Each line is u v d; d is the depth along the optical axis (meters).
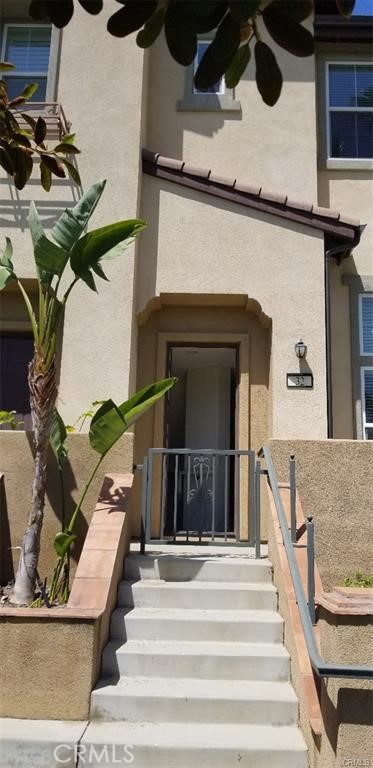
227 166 10.48
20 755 4.72
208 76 3.07
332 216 9.23
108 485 7.23
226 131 10.61
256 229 9.36
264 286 9.20
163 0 2.99
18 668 5.18
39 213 9.23
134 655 5.61
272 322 9.09
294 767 4.73
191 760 4.73
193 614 6.21
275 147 10.53
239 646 5.87
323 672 3.93
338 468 7.29
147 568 6.87
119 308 8.95
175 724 5.12
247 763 4.74
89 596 5.77
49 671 5.18
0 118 5.05
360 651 4.20
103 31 9.93
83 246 6.54
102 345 8.87
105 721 5.11
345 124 11.04
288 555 5.27
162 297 9.45
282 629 5.99
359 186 10.66
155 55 10.89
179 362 11.39
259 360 9.76
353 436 9.77
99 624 5.45
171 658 5.62
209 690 5.34
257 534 7.19
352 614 4.25
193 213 9.45
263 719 5.16
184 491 9.96
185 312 9.95
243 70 3.24
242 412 9.56
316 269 9.21
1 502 7.38
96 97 9.67
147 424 9.66
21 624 5.25
